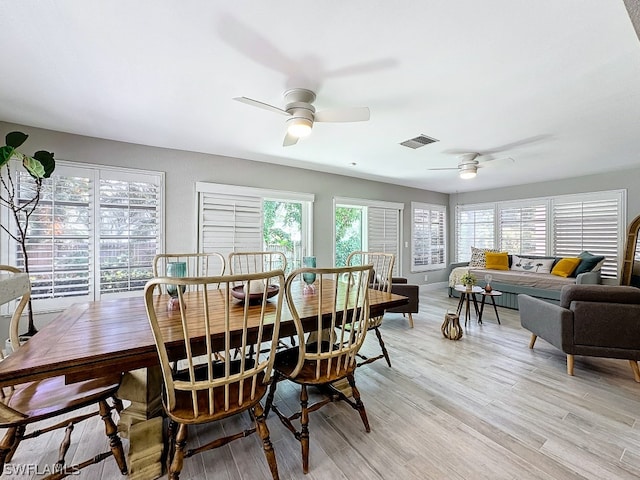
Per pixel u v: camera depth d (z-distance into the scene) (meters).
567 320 2.49
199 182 3.76
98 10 1.40
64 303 3.02
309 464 1.52
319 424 1.86
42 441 1.70
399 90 2.16
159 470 1.46
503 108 2.46
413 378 2.45
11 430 1.27
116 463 1.52
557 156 3.89
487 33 1.56
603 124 2.79
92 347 1.21
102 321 1.55
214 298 2.08
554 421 1.88
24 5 1.36
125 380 1.59
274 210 4.66
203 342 1.35
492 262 5.71
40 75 1.97
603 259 4.59
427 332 3.64
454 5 1.37
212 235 3.86
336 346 2.01
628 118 2.64
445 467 1.50
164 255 2.50
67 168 3.04
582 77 1.98
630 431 1.78
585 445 1.66
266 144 3.46
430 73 1.94
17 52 1.72
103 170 3.22
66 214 3.04
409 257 6.34
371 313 1.98
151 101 2.35
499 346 3.18
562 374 2.53
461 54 1.74
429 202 6.75
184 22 1.48
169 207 3.60
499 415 1.94
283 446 1.67
